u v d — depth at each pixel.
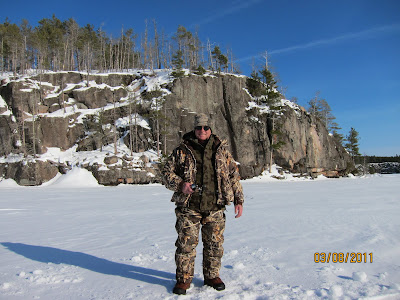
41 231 5.48
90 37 60.84
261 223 5.55
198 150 2.48
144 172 32.12
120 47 65.38
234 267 2.85
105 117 38.41
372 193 12.73
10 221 6.99
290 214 6.71
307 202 9.62
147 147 36.88
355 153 59.88
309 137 44.94
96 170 31.09
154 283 2.49
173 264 3.06
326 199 10.52
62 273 2.79
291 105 46.44
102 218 7.25
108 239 4.52
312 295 2.14
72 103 40.16
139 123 37.97
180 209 2.43
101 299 2.14
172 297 2.16
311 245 3.72
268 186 22.38
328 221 5.55
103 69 58.97
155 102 38.75
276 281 2.46
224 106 42.00
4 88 37.50
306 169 42.84
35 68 57.41
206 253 2.41
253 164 40.28
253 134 41.44
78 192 20.20
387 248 3.48
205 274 2.41
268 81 45.34
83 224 6.30
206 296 2.16
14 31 50.41
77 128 37.56
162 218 6.85
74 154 34.75
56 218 7.45
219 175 2.45
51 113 37.94
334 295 2.10
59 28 59.72
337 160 48.28
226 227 5.24
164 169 2.51
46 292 2.30
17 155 33.81
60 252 3.68
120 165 31.70
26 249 3.89
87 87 41.44
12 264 3.14
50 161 33.00
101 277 2.66
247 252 3.43
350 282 2.41
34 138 33.12
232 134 40.75
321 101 62.56
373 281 2.44
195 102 40.78
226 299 2.08
